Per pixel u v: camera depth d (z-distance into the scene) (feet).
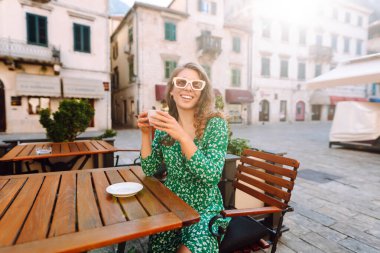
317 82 26.81
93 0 48.11
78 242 3.00
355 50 95.45
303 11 82.12
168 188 5.31
